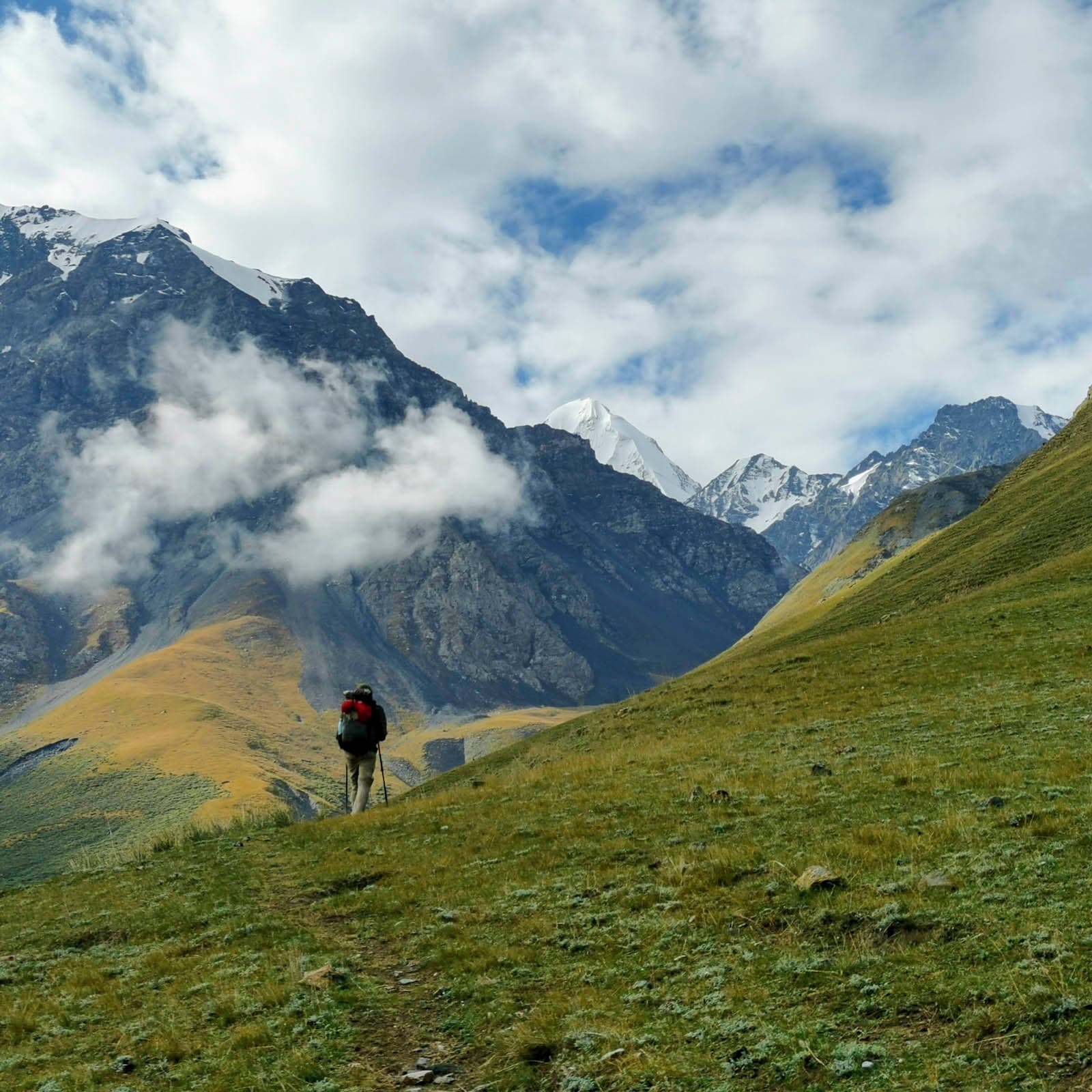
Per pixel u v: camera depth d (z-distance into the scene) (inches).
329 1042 400.2
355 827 951.0
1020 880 438.6
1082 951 351.9
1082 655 1234.6
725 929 458.3
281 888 721.0
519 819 837.8
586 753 1502.2
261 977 495.5
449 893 613.3
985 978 348.2
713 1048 345.4
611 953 458.6
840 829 601.6
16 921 747.4
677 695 1948.8
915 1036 324.5
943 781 687.1
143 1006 479.5
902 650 1653.5
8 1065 422.9
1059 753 720.3
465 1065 373.7
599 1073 344.2
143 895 768.9
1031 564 2406.5
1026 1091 280.1
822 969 388.5
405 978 474.9
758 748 1060.5
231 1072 382.3
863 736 1005.8
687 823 695.7
